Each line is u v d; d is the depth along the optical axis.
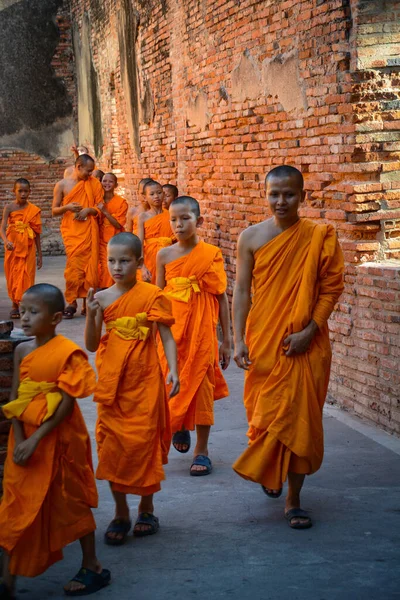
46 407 4.27
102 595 4.40
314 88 8.23
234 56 10.45
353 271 7.56
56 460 4.33
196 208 6.58
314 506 5.53
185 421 6.38
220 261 6.63
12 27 22.23
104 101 19.38
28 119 22.56
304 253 5.30
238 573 4.59
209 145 11.74
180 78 13.03
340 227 7.79
